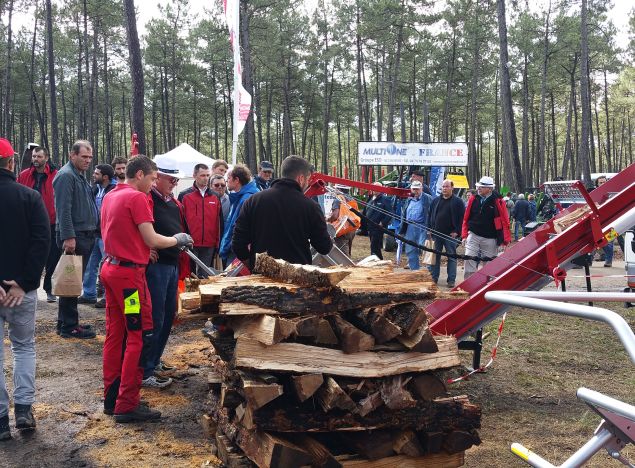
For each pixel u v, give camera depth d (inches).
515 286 214.4
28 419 173.3
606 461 159.5
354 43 1891.0
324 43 1987.0
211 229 295.4
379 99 2285.9
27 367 175.3
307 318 117.8
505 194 1018.7
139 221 178.7
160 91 2353.6
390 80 1975.9
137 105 577.6
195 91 2274.9
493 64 2039.9
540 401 207.2
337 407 119.5
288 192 176.9
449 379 227.9
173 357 256.7
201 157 649.0
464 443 130.1
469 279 232.8
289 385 119.0
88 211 298.0
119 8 1815.9
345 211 353.1
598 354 268.1
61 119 2691.9
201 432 177.0
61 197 273.6
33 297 175.2
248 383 112.6
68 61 2193.7
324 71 2089.1
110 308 187.9
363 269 135.0
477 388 219.9
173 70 2139.5
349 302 120.7
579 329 315.0
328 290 119.0
